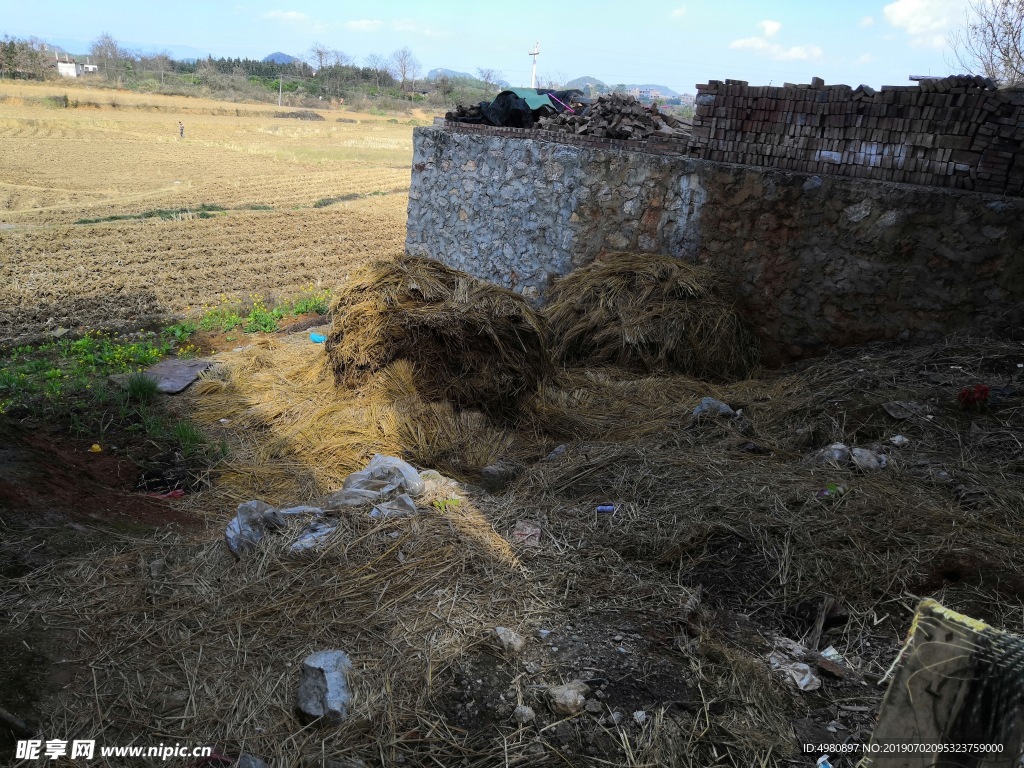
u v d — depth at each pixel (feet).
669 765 8.89
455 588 12.02
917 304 22.11
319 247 54.24
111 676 9.62
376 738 9.05
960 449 16.38
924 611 6.72
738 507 14.30
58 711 8.90
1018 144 20.13
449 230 33.68
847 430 17.98
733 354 24.17
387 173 104.42
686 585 12.57
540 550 13.35
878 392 19.26
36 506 13.26
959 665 6.57
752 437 18.39
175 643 10.34
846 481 15.12
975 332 21.20
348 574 12.15
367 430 19.72
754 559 12.96
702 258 25.98
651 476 15.92
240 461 18.37
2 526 12.35
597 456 17.29
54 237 52.80
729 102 24.86
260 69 305.53
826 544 13.09
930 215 21.22
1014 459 15.75
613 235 27.78
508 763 8.86
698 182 25.32
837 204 22.74
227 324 33.27
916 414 17.84
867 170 22.53
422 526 13.70
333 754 8.76
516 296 22.04
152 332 32.73
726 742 9.27
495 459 18.81
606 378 23.29
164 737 8.80
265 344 28.45
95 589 11.29
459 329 20.38
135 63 291.79
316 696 9.41
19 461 14.79
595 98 34.22
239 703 9.43
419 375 20.85
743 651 10.93
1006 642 6.41
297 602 11.41
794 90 23.48
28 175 83.46
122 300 37.83
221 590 11.59
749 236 24.71
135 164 98.48
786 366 24.77
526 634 11.11
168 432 19.61
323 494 16.79
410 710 9.51
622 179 27.02
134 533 13.43
